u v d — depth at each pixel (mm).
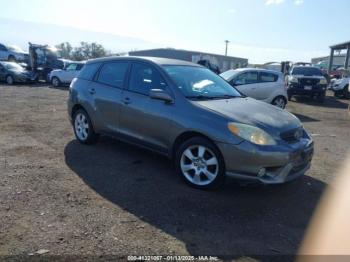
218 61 42375
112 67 5922
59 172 4980
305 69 18016
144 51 39250
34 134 7289
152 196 4281
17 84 22531
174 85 4910
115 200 4129
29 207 3848
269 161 4082
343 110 14773
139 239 3307
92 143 6445
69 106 6598
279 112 4934
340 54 43656
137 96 5254
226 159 4199
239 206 4113
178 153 4672
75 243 3182
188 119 4527
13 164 5238
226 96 5289
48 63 26516
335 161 6281
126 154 5926
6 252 3004
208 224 3660
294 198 4438
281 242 3396
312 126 10250
